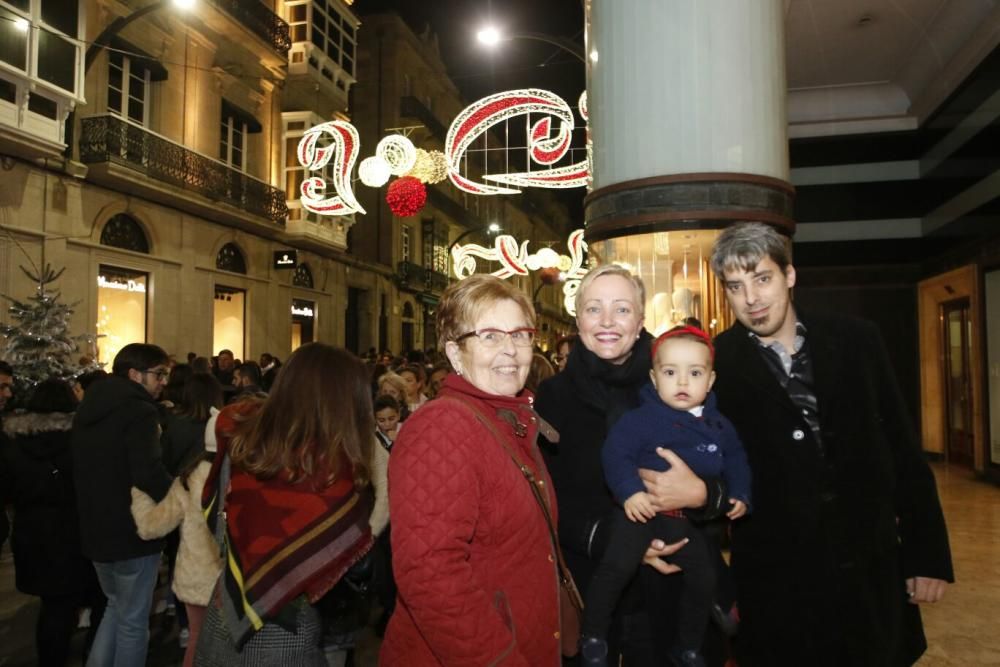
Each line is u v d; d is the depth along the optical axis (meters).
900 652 2.22
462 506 1.64
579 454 2.46
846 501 2.26
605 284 2.45
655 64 4.90
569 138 9.35
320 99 21.17
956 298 10.07
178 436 4.43
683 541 2.26
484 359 1.92
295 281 20.06
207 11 15.72
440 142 30.28
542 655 1.78
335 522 2.05
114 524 3.58
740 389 2.38
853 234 10.31
